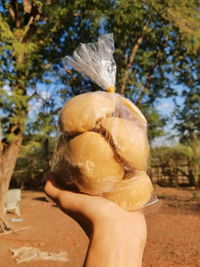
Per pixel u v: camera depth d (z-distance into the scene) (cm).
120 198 23
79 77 236
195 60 253
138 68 261
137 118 26
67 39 225
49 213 192
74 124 24
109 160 23
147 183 25
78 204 23
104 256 21
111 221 22
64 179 24
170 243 114
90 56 33
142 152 24
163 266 89
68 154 24
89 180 23
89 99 25
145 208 26
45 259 99
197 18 190
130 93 244
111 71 32
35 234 135
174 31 214
